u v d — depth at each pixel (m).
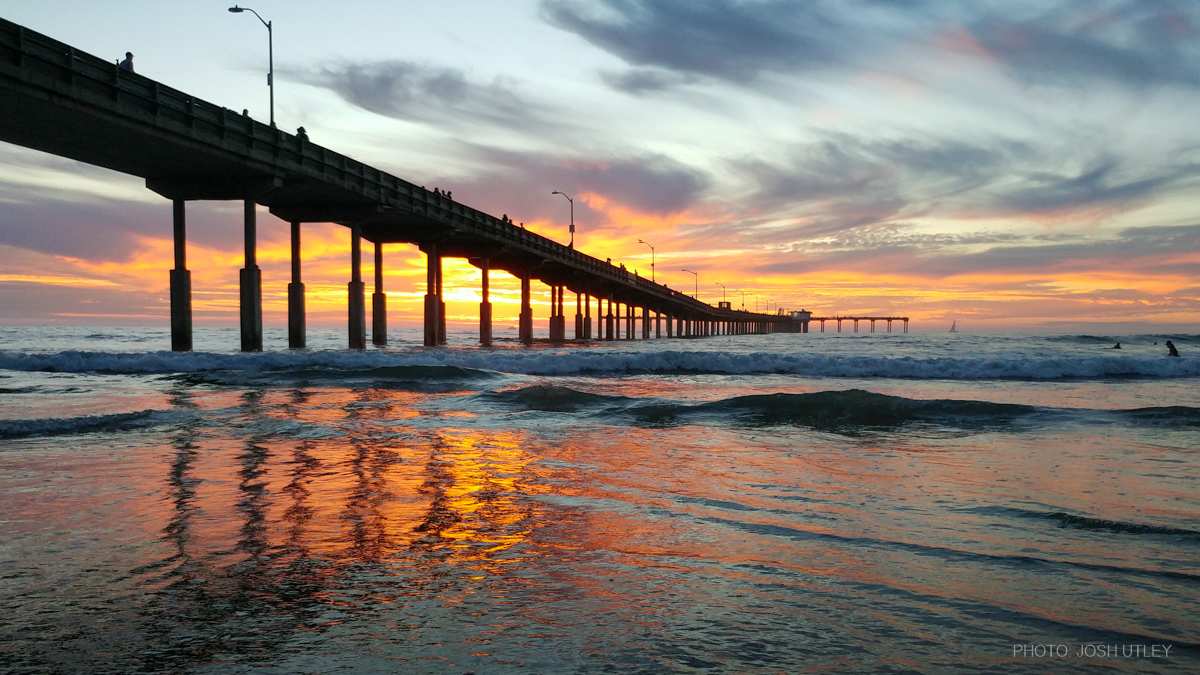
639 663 3.93
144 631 4.40
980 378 27.11
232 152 43.09
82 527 6.78
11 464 9.90
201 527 6.79
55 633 4.37
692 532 6.61
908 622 4.50
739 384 24.23
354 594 5.05
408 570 5.57
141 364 32.91
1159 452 10.76
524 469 9.64
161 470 9.53
